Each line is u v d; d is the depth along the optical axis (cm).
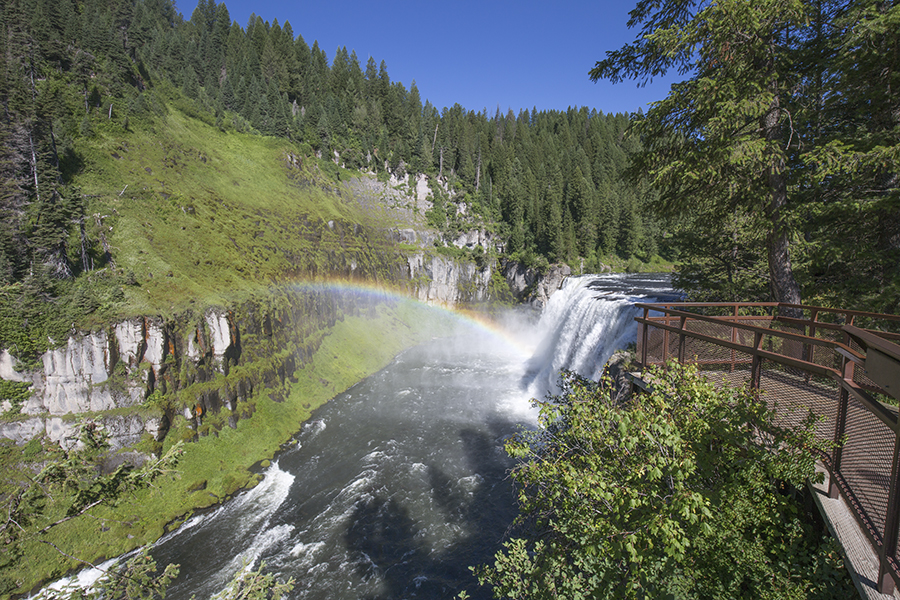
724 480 759
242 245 5228
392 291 7556
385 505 2594
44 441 2859
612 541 675
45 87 5706
